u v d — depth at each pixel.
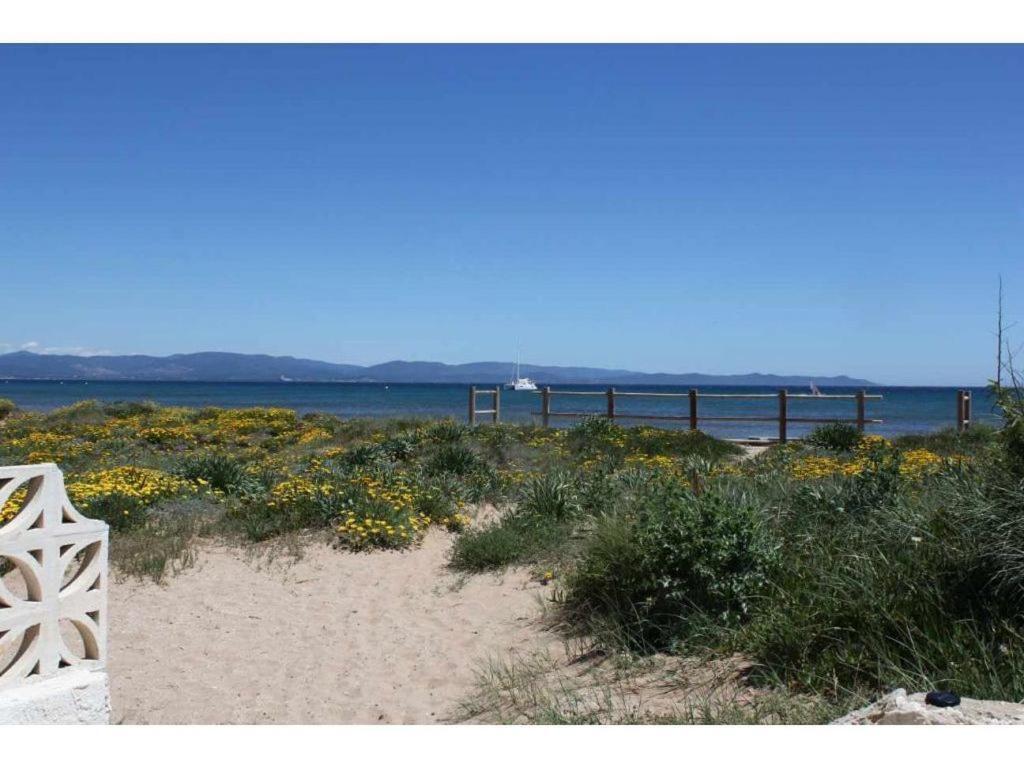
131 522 9.47
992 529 5.00
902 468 9.97
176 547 8.85
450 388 126.75
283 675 5.93
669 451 17.31
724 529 6.15
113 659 6.18
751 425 36.53
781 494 8.16
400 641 6.62
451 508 10.80
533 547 8.75
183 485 11.27
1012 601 4.76
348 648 6.49
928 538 5.48
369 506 9.98
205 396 80.56
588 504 9.92
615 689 5.16
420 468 13.12
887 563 5.36
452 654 6.26
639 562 6.43
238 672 5.98
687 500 6.67
